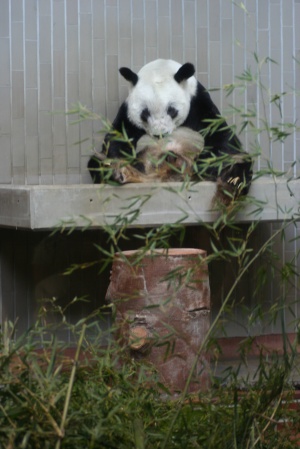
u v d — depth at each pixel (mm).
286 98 7266
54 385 2859
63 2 6875
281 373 3467
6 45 6793
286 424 3871
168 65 6637
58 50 6887
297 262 7207
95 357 3525
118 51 6980
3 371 2926
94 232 6969
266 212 5969
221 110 7141
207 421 3641
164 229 3342
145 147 6426
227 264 7082
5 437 2803
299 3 7223
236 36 7168
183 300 5156
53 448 2811
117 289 5242
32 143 6875
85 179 6984
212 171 6191
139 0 7004
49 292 6875
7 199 5898
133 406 3482
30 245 6824
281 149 7262
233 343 6859
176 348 5164
